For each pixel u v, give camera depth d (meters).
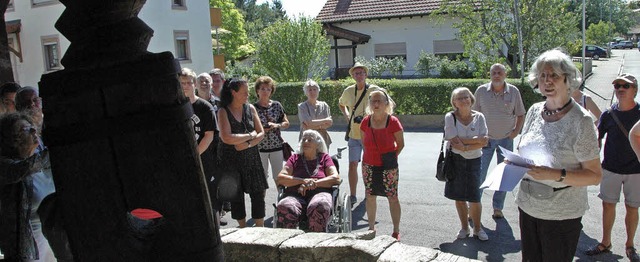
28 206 3.26
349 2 34.25
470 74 27.23
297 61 24.62
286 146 6.59
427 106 15.76
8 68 6.18
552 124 3.16
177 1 25.05
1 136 3.29
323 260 3.39
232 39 47.50
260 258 3.54
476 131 5.57
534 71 3.28
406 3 32.44
